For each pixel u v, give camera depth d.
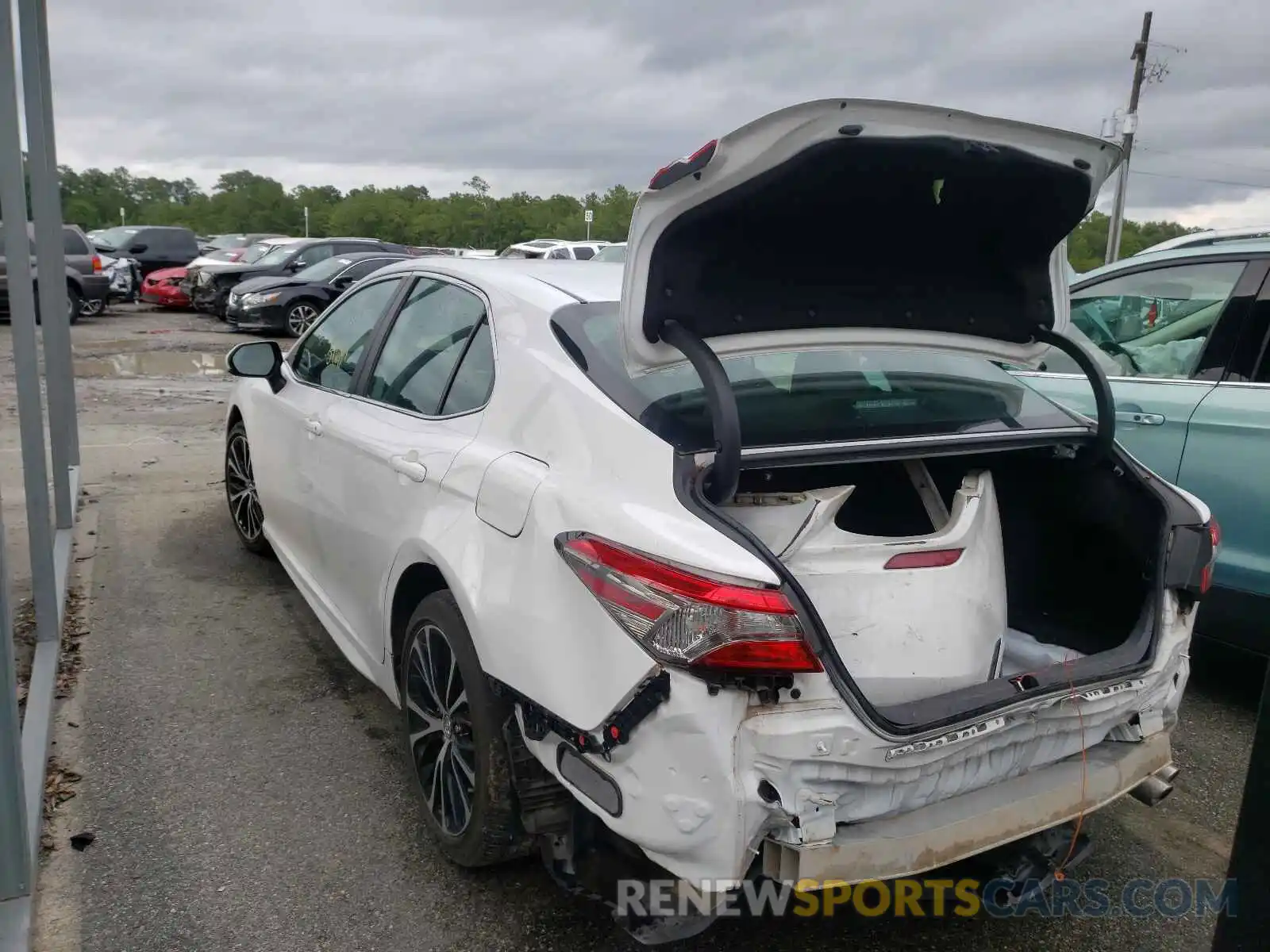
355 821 3.07
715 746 1.95
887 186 2.20
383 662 3.27
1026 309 2.68
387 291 3.83
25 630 4.26
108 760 3.35
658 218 2.11
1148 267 4.65
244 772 3.32
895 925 2.74
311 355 4.29
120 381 11.37
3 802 2.46
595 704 2.11
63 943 2.51
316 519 3.83
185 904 2.67
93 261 18.05
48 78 4.93
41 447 3.71
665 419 2.33
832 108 1.99
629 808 2.07
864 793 2.09
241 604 4.71
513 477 2.51
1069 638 2.91
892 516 2.90
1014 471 3.03
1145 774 2.52
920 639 2.33
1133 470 2.76
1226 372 4.16
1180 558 2.62
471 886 2.79
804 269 2.34
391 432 3.22
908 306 2.51
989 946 2.67
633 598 2.03
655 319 2.21
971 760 2.23
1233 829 3.26
